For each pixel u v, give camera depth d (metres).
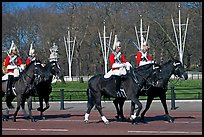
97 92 18.70
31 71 19.66
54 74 20.00
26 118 21.55
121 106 19.86
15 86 19.95
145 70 18.09
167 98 31.12
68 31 65.38
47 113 24.84
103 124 18.48
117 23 68.31
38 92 20.16
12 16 66.31
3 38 61.97
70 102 31.27
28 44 67.12
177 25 59.81
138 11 67.62
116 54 18.56
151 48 66.62
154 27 66.31
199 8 62.81
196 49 65.88
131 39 67.00
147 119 20.23
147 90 18.38
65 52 72.00
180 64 18.31
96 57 72.12
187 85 43.22
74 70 76.31
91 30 69.69
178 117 21.11
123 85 18.17
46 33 71.00
